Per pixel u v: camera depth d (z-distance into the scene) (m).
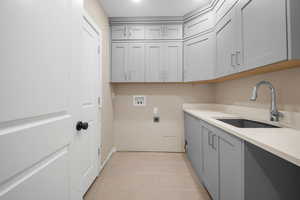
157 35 2.90
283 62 1.11
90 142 1.92
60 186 0.85
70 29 0.96
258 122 1.69
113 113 3.19
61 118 0.86
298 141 0.87
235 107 2.25
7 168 0.52
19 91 0.57
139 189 1.89
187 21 2.78
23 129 0.59
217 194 1.47
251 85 1.92
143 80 2.92
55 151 0.81
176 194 1.80
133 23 2.90
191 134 2.57
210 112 2.56
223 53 1.95
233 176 1.17
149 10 2.64
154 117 3.25
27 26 0.61
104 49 2.55
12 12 0.54
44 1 0.71
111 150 3.03
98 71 2.21
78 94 1.07
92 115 1.98
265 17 1.19
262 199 1.01
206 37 2.44
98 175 2.22
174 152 3.20
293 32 0.99
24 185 0.60
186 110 2.92
